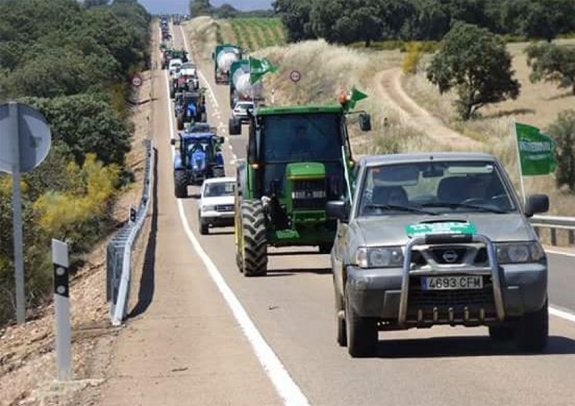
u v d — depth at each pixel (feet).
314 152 189.67
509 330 105.91
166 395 88.79
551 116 568.82
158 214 440.86
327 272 192.03
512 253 92.63
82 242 375.25
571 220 247.09
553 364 92.63
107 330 129.39
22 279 144.46
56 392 92.63
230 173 560.61
